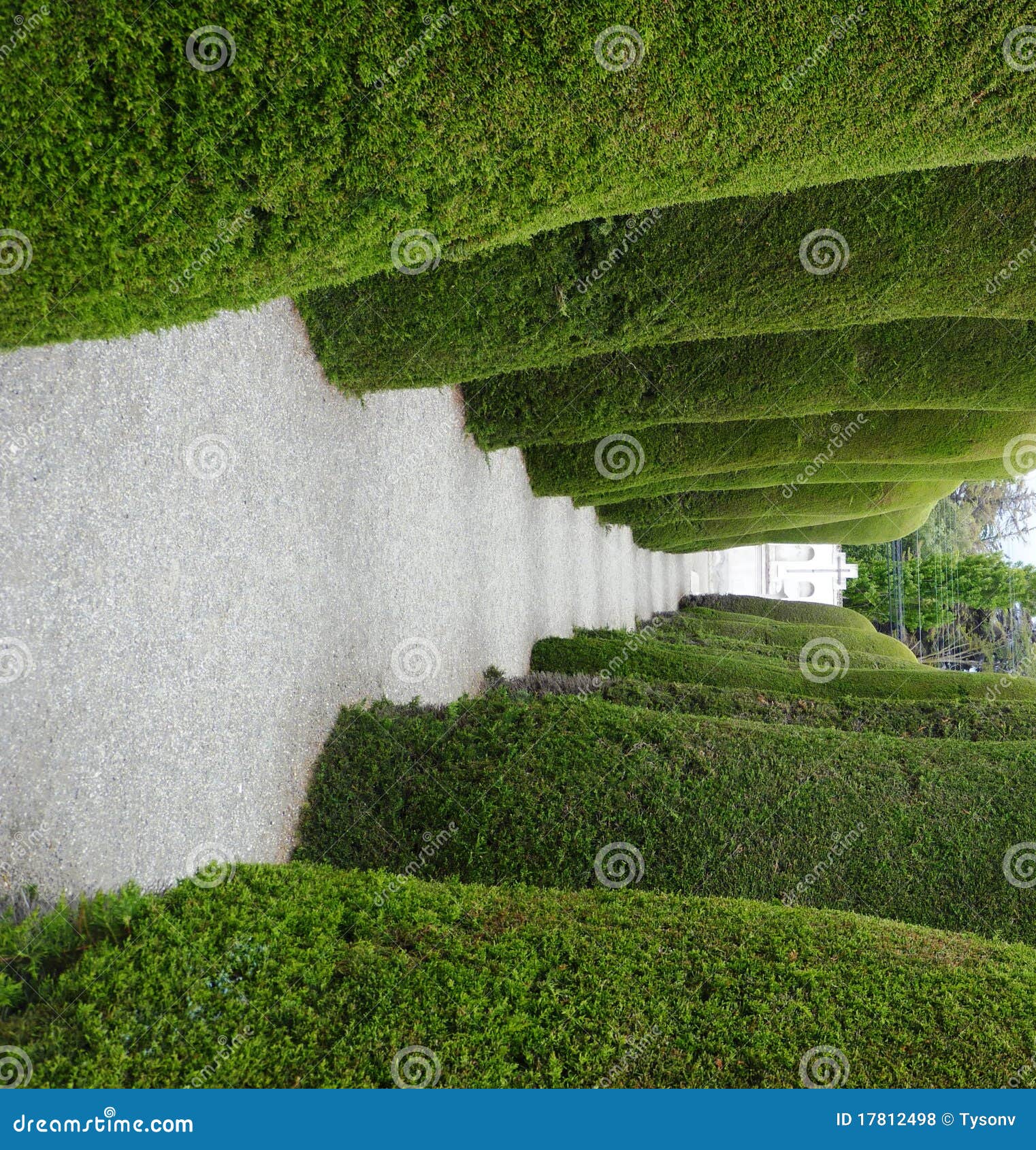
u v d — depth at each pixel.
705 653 17.00
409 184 4.66
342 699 8.18
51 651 4.82
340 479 8.24
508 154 4.67
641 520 19.06
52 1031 3.83
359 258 5.13
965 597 34.28
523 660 13.73
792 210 7.12
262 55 3.92
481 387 10.99
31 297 3.94
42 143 3.57
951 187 6.82
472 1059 4.33
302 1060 4.20
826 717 11.17
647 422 10.61
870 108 4.64
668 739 8.79
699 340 9.81
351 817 7.44
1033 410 11.26
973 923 7.25
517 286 7.72
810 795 8.12
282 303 7.51
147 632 5.59
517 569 13.51
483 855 7.45
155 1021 4.11
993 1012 5.06
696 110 4.58
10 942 4.10
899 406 9.97
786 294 7.45
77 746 4.96
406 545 9.55
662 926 5.83
